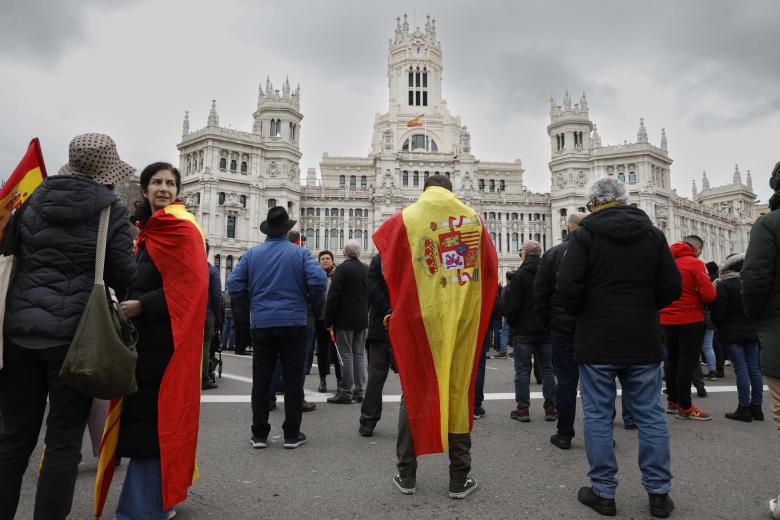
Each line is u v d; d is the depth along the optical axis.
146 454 4.51
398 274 5.81
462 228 5.92
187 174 71.62
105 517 4.98
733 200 96.88
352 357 10.97
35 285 4.12
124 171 4.91
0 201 4.16
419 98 87.88
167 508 4.47
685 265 9.19
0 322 4.00
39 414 4.20
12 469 4.01
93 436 6.67
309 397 11.52
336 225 74.69
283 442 7.66
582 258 5.58
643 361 5.29
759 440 7.86
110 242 4.39
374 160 78.25
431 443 5.39
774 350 5.38
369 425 8.05
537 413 9.85
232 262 67.75
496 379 14.45
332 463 6.65
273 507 5.18
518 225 77.19
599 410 5.33
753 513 5.11
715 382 14.15
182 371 4.68
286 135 73.88
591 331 5.44
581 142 78.12
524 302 9.18
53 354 4.04
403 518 4.92
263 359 7.41
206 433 8.05
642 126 75.25
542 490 5.73
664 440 5.14
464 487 5.49
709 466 6.58
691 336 9.22
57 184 4.27
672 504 5.11
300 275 7.55
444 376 5.47
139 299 4.60
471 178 75.38
